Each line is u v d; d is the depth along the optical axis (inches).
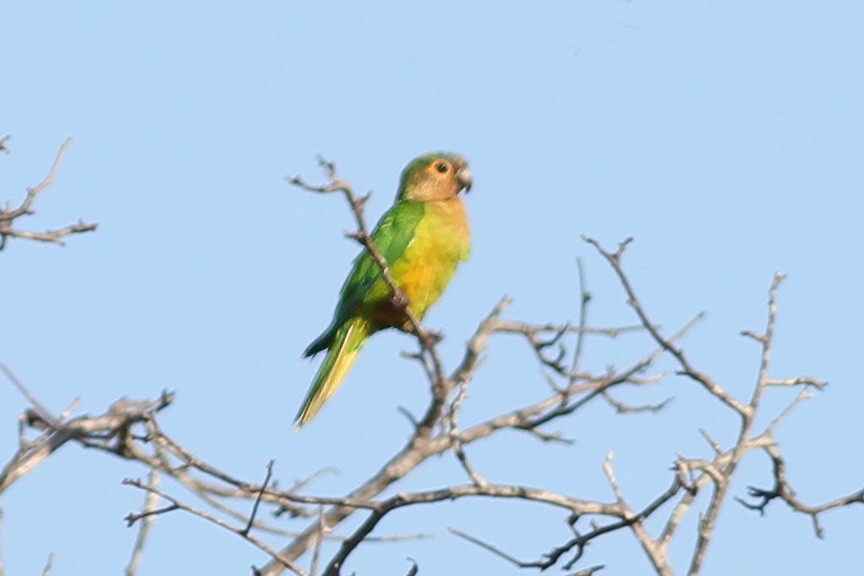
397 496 386.6
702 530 377.7
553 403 461.1
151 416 390.6
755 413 398.6
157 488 402.6
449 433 390.0
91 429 398.6
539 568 388.2
